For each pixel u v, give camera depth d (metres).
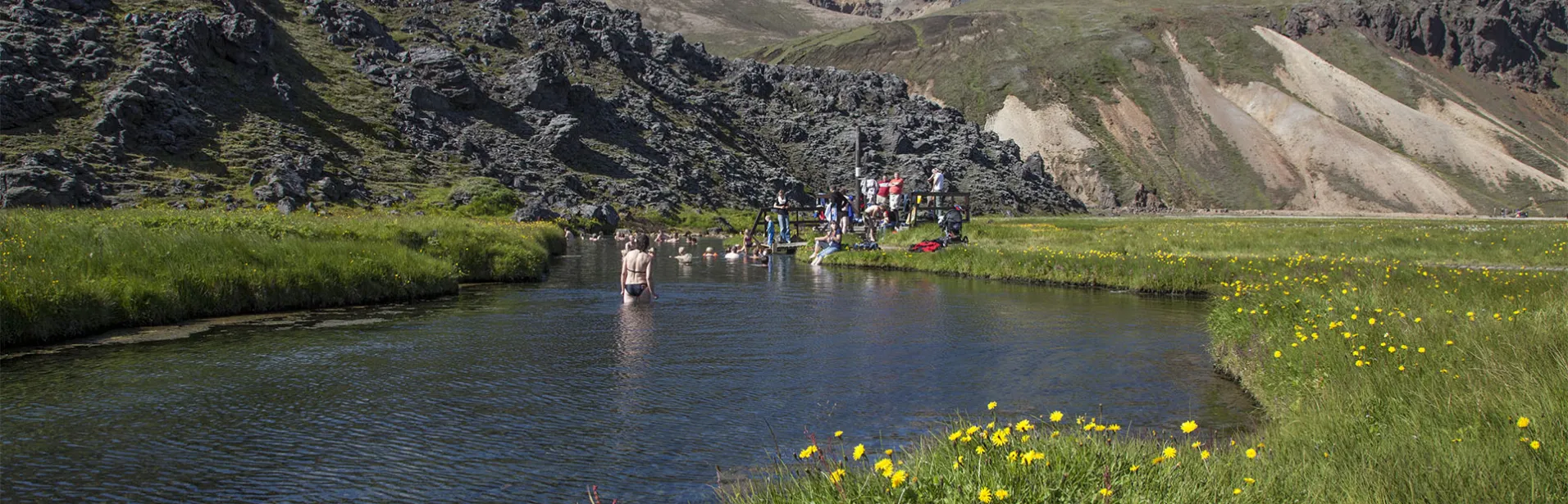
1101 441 6.39
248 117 72.44
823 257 36.84
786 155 138.38
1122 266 25.95
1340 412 7.47
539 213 72.50
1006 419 9.35
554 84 102.94
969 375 11.91
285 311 17.88
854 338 15.08
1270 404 9.70
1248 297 15.93
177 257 17.36
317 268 19.09
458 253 26.73
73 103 64.12
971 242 39.72
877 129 148.62
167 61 71.12
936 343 14.70
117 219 23.16
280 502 6.77
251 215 27.66
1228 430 8.90
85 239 17.72
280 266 18.64
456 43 110.12
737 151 126.06
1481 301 13.34
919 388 11.05
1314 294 14.54
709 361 12.75
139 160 61.78
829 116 150.62
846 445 8.34
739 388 10.96
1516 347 8.42
